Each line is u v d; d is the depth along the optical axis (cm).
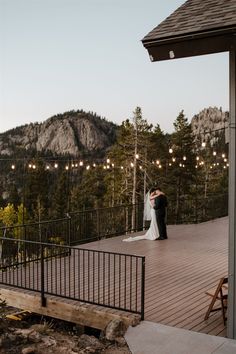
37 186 6650
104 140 16100
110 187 4822
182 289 807
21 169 7400
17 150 14712
